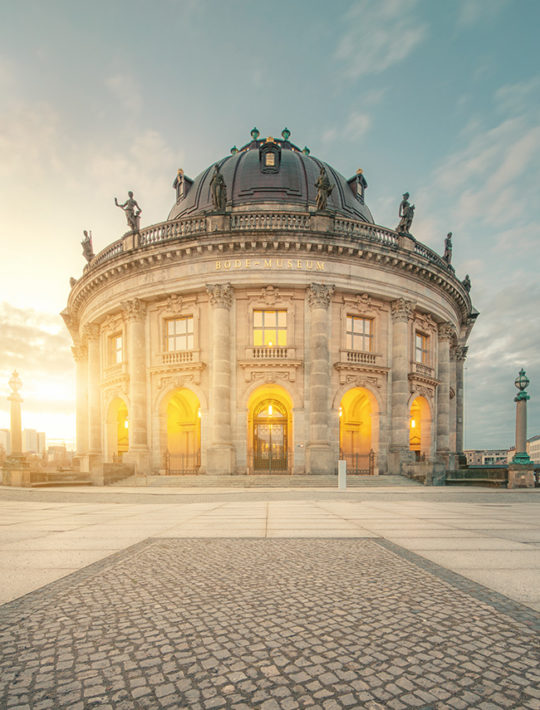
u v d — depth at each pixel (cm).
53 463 4941
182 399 3353
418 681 231
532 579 439
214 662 255
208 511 1080
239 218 2873
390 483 2339
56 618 330
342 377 2756
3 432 8162
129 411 2953
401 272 2966
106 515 998
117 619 328
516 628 308
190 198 3728
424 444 3188
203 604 363
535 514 1012
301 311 2792
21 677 236
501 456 13225
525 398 2250
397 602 367
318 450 2553
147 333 2986
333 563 506
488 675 237
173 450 3334
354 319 2942
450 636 293
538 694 216
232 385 2709
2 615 337
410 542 636
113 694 217
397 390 2878
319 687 225
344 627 311
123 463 2708
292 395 2694
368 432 3234
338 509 1121
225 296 2720
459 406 4138
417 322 3158
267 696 216
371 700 212
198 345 2814
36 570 474
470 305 4019
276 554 555
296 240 2689
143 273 2952
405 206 3152
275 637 293
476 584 422
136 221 3117
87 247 3759
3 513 1056
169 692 220
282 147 4231
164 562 512
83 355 3981
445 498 1513
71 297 3772
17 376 2492
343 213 3559
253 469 2859
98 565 497
